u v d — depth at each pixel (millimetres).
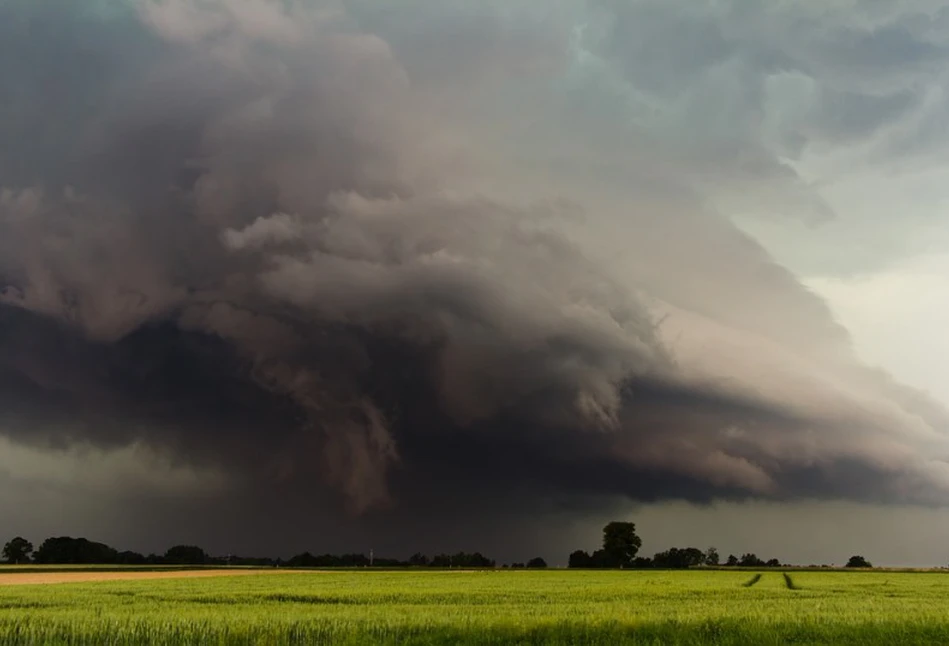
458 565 193250
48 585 55719
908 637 22422
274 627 22875
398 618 25359
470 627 22922
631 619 24312
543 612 28750
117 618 25344
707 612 28406
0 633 22188
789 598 40344
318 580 68250
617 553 155125
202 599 39094
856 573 104625
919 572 113875
